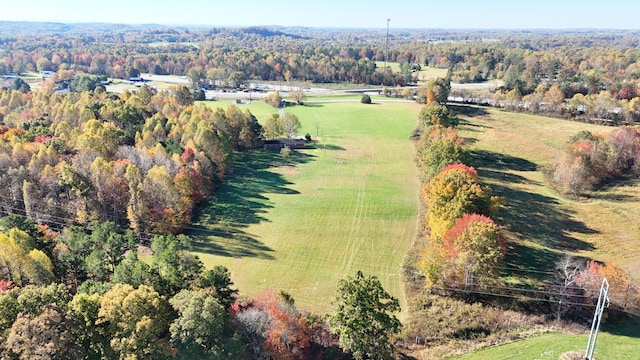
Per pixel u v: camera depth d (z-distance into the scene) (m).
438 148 92.06
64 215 77.62
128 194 79.94
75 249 59.12
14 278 54.28
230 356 40.72
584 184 95.50
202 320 41.59
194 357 40.53
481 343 51.12
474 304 58.47
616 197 91.25
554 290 60.12
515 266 67.00
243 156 123.94
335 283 65.75
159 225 77.94
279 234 80.38
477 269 58.06
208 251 74.31
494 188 97.56
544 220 82.56
